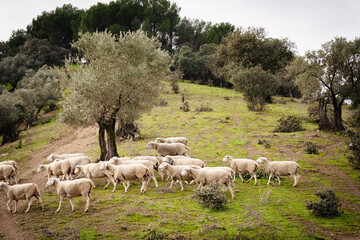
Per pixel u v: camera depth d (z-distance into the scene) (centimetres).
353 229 1111
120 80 2075
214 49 9881
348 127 3609
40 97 6006
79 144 3669
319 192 1354
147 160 1725
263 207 1312
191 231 1078
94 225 1148
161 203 1383
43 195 1659
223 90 8056
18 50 10938
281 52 6041
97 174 1695
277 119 4353
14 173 1912
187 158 1838
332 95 3506
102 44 2183
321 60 3569
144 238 1027
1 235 1112
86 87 1994
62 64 9406
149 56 2497
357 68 3344
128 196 1516
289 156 2445
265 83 5050
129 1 10169
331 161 2272
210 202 1312
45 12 11219
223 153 2622
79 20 10444
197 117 4622
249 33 6006
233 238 1018
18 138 4691
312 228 1102
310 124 4038
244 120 4378
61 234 1073
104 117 2228
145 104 2422
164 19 10881
